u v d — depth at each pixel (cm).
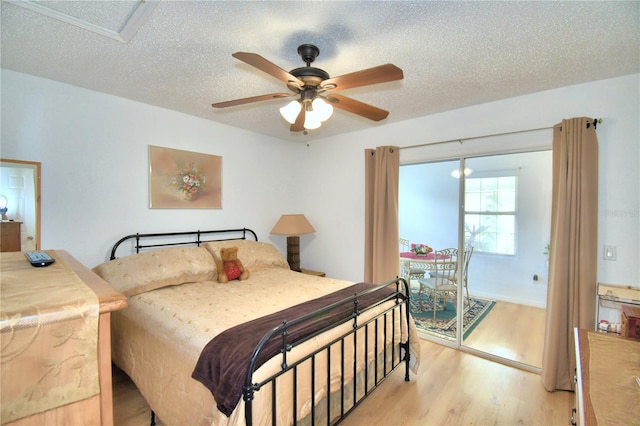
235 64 204
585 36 169
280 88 245
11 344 64
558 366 229
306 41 174
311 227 388
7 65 206
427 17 152
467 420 196
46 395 69
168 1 140
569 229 229
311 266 423
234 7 144
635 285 216
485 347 290
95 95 251
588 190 222
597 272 227
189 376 151
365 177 351
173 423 158
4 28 162
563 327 230
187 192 312
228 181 350
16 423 65
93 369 75
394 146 334
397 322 241
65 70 214
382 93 255
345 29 162
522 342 279
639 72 213
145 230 282
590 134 224
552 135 248
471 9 146
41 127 226
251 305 205
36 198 223
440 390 229
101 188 256
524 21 156
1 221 210
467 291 311
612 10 146
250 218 374
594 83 229
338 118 321
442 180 315
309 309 192
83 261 247
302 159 432
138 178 277
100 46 181
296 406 143
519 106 262
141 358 191
